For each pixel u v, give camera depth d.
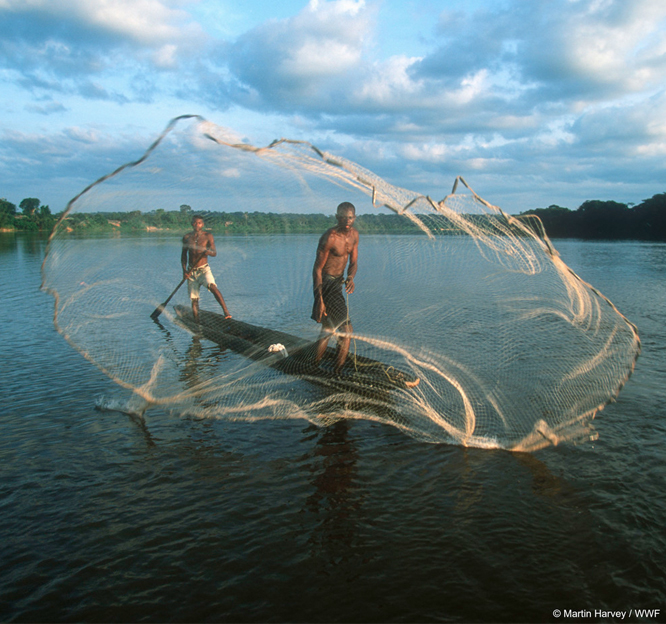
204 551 2.71
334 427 4.38
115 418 4.54
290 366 5.48
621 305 9.73
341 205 4.91
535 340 4.84
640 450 3.79
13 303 10.80
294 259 5.54
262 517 3.01
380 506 3.12
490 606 2.32
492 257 4.47
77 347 5.45
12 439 4.09
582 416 4.01
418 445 3.99
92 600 2.36
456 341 4.89
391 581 2.48
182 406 4.77
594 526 2.89
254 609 2.31
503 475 3.49
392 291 5.01
